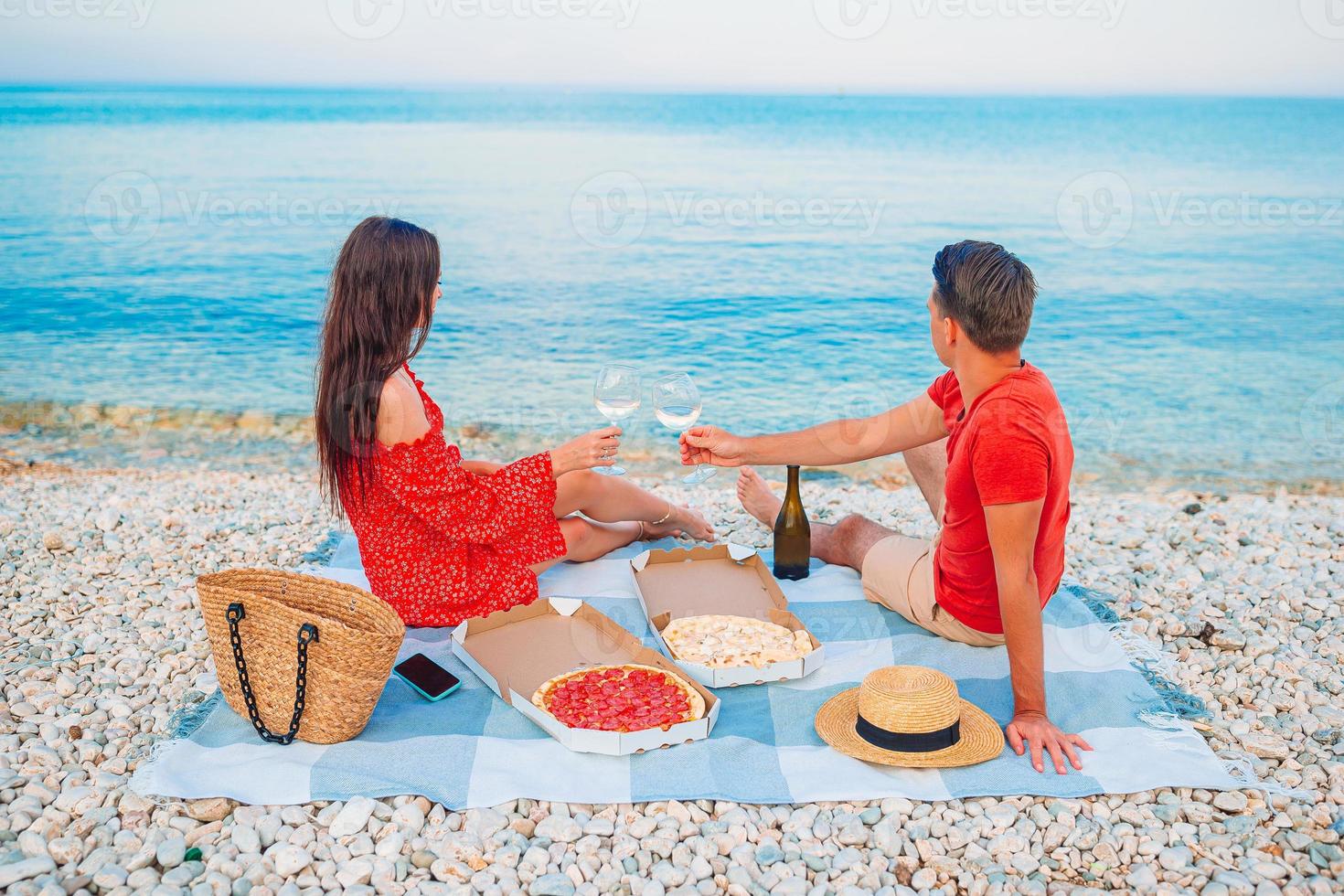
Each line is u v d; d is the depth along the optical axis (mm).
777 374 9633
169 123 33281
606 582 3836
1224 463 6906
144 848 2363
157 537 4656
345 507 3357
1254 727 3012
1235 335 10750
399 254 3018
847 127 33594
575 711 2814
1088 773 2668
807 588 3801
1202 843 2465
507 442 7246
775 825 2527
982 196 21203
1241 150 28453
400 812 2494
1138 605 3898
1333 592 4039
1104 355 10062
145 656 3473
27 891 2197
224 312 11531
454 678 3078
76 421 7738
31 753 2779
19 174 22672
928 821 2506
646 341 10695
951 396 3283
